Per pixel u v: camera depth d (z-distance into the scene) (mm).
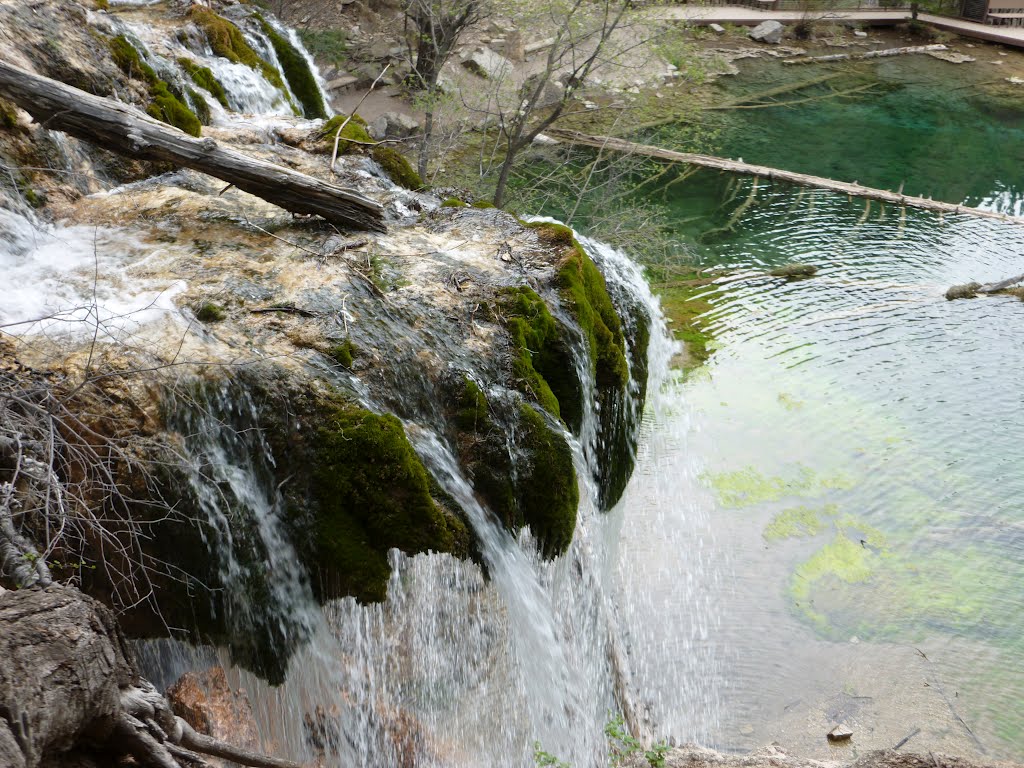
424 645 5488
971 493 10789
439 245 6352
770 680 8266
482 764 5602
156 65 8016
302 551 4609
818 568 9625
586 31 14422
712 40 28719
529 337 5703
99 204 6125
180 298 5121
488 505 5223
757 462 11156
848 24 31141
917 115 24188
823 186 19422
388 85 20000
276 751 4734
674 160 19922
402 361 5176
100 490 4066
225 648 4555
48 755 2779
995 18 31125
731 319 14281
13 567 3416
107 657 2916
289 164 7215
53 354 4473
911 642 8773
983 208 18859
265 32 11625
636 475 10703
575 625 6441
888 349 13594
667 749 6816
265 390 4660
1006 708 8109
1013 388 12719
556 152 18016
